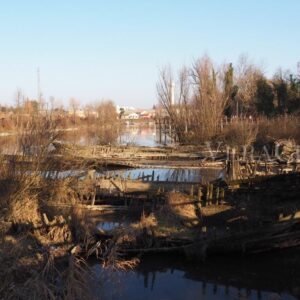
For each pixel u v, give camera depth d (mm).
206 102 53062
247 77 69500
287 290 12609
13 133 19453
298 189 18484
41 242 14523
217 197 18672
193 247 14766
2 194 16234
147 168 33594
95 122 70625
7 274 10938
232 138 41844
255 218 17141
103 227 16844
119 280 12422
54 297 10031
